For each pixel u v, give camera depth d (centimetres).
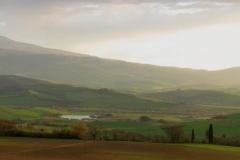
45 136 11656
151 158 7981
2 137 11419
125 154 8450
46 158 7531
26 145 9638
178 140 12144
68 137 11800
